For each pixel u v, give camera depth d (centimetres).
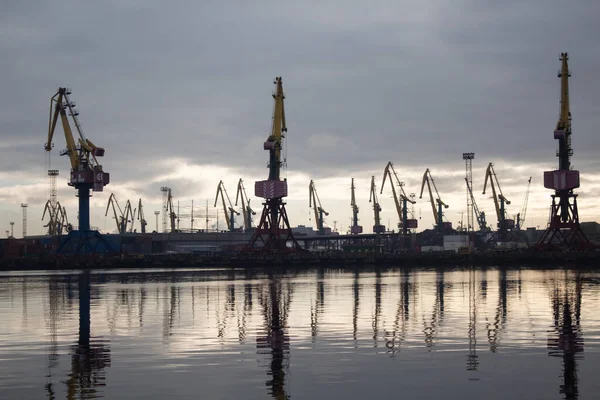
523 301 7838
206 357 4262
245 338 5047
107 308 7438
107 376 3738
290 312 6856
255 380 3619
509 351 4372
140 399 3266
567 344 4622
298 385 3506
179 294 9500
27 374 3806
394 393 3341
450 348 4500
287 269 19900
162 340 4978
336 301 8100
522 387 3434
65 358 4275
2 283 12875
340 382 3566
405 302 7856
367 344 4697
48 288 11131
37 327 5800
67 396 3331
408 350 4441
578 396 3269
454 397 3266
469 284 11288
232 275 15975
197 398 3281
